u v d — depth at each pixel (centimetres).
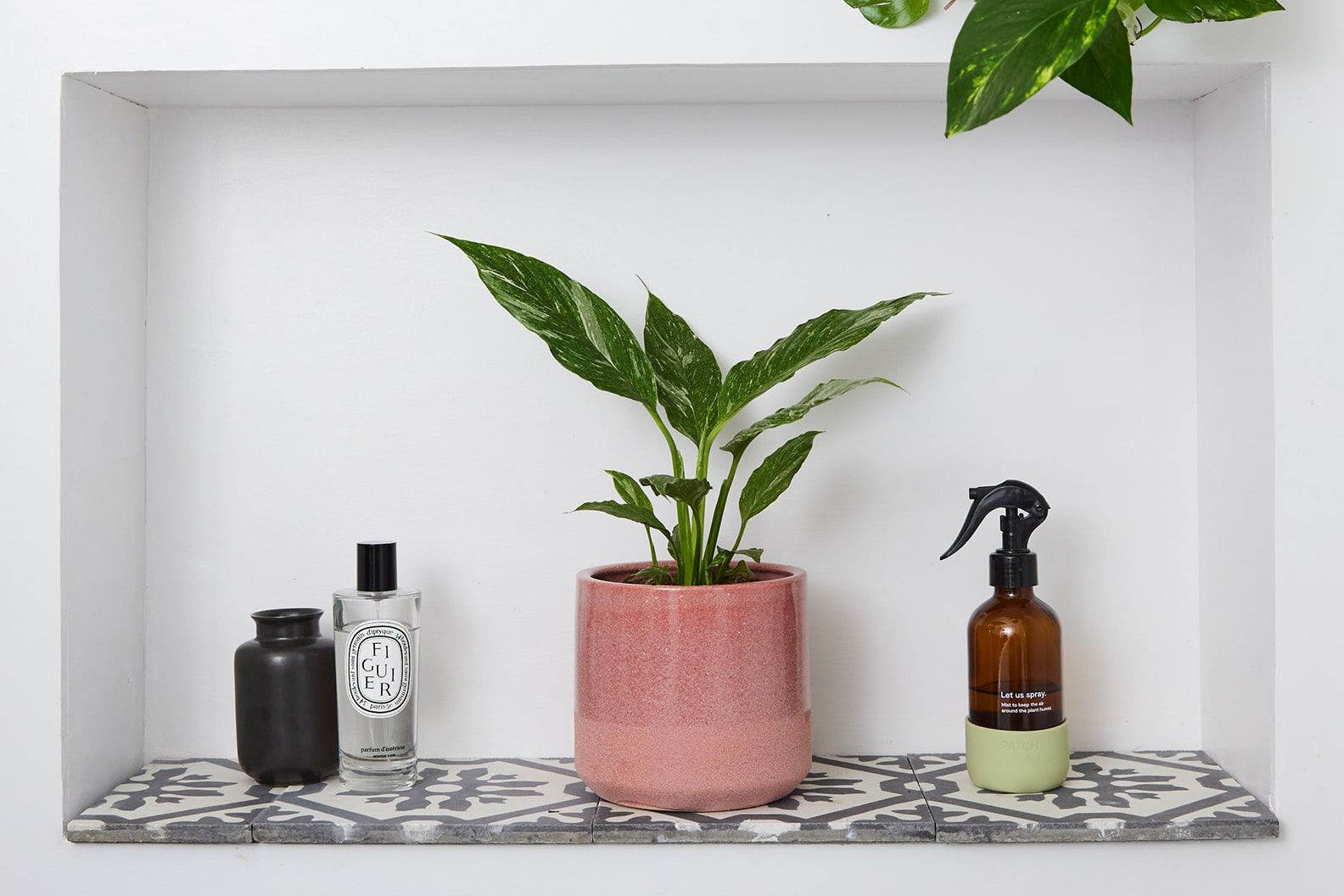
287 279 96
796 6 82
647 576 87
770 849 82
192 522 97
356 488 97
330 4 82
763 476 86
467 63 82
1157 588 97
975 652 89
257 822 83
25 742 83
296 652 90
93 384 88
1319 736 82
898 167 96
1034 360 96
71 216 85
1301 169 82
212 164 96
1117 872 82
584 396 97
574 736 88
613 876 83
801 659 85
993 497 87
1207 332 93
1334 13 82
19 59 83
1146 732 97
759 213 96
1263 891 82
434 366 97
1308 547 82
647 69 83
